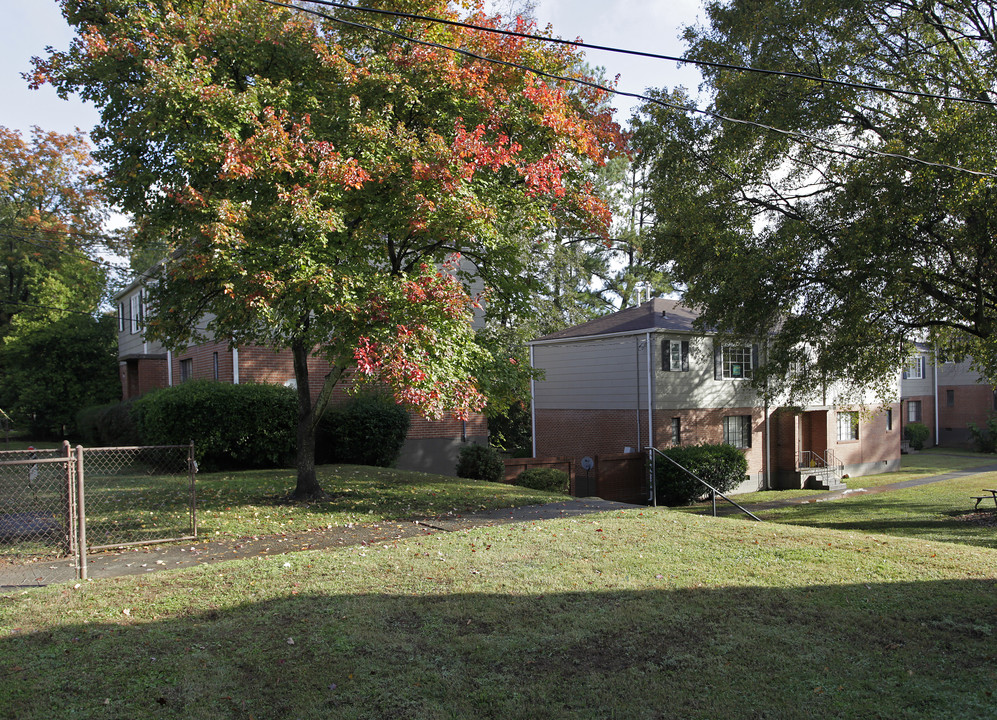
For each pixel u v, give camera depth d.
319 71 10.23
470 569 7.10
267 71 10.59
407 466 20.11
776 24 15.50
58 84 10.48
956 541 12.16
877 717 3.99
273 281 8.59
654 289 36.44
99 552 8.32
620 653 4.95
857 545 8.02
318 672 4.65
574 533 8.86
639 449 22.95
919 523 15.30
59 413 29.00
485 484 15.15
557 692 4.38
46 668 4.72
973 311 15.59
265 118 9.38
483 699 4.30
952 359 20.61
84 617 5.73
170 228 11.06
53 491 12.78
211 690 4.41
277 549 8.46
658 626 5.42
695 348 24.02
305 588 6.47
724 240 16.58
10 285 33.81
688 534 8.71
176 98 9.11
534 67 11.40
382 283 9.66
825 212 15.77
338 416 18.08
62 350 29.09
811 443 28.53
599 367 24.84
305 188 9.10
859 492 24.39
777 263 15.73
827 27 14.95
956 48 15.10
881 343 16.77
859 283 14.74
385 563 7.37
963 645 4.99
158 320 11.52
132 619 5.69
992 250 13.81
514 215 11.78
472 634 5.30
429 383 9.26
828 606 5.82
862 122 16.11
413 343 9.25
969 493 21.03
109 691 4.39
